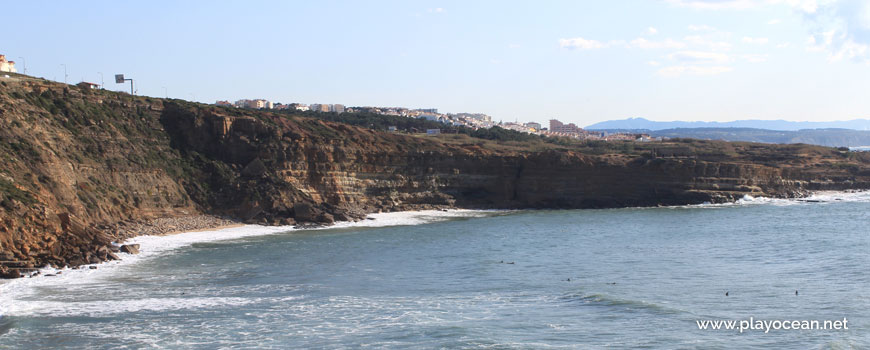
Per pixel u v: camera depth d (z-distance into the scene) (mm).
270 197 111188
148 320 48031
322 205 117438
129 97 117438
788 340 41875
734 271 65125
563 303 52156
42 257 67250
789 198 157500
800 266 67188
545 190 142000
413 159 137250
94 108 108438
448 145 147750
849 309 48875
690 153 181375
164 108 121375
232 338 43688
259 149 119625
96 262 70562
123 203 96688
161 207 103562
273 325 46625
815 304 50562
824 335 42656
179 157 115812
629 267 68125
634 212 129625
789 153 190750
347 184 127375
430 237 93375
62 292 56781
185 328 46031
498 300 53500
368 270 67500
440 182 139125
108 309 51062
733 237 91438
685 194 144750
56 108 101750
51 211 71625
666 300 52469
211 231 99062
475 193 142875
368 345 41969
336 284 60531
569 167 142875
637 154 167750
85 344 42594
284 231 100625
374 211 126375
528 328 45219
